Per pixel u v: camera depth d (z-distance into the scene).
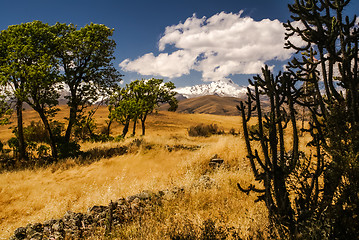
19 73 17.20
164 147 17.47
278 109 2.51
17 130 20.92
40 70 17.58
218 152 12.30
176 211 5.25
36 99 18.25
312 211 2.43
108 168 14.51
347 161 2.13
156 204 5.82
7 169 16.89
